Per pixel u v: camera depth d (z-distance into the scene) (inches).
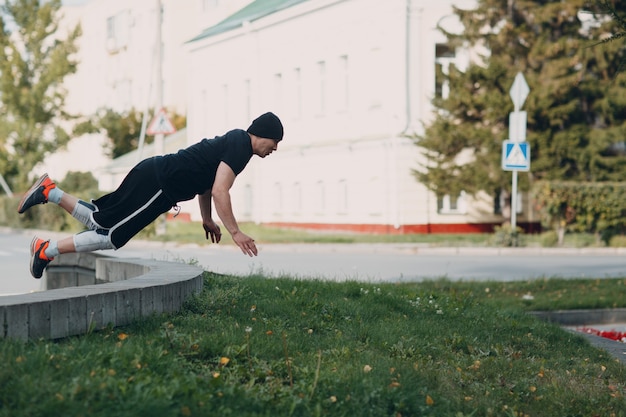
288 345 283.0
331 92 1515.7
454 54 1368.1
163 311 303.9
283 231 1507.1
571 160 1286.9
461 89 1224.2
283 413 216.2
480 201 1349.7
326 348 298.0
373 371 259.4
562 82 1223.5
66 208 263.7
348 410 226.8
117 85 2613.2
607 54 1238.3
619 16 417.4
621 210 1179.9
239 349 258.5
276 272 797.2
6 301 246.5
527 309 574.2
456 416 243.1
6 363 207.8
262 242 1220.5
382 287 484.1
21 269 789.2
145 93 2455.7
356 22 1440.7
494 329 399.2
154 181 260.4
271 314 346.9
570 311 580.4
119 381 203.6
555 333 409.1
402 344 316.2
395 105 1342.3
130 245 1254.9
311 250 1179.3
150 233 1317.7
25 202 261.9
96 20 2765.7
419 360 301.0
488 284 658.2
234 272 789.2
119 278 431.5
